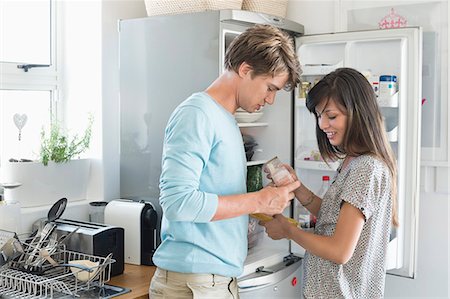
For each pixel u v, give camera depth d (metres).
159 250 1.85
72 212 2.61
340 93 1.84
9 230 2.29
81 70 2.77
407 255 2.43
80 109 2.79
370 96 1.86
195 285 1.78
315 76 2.66
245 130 2.79
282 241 2.68
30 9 2.71
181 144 1.66
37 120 2.76
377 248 1.88
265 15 2.44
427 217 2.63
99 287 2.07
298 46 2.61
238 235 1.84
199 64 2.34
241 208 1.69
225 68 1.82
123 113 2.59
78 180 2.70
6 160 2.60
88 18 2.73
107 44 2.72
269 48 1.71
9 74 2.61
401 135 2.39
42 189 2.54
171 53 2.42
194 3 2.41
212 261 1.78
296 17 2.91
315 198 2.10
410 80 2.39
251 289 2.30
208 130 1.69
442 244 2.61
